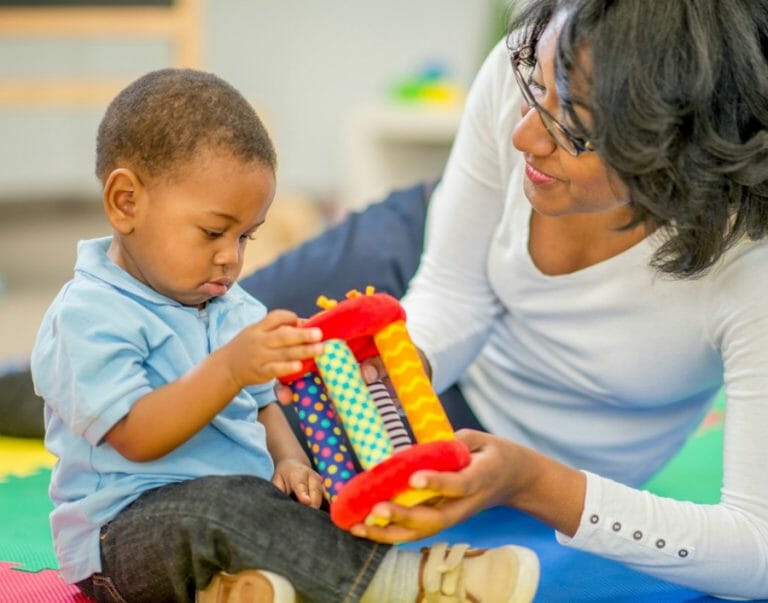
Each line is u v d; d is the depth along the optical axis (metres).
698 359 1.33
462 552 1.12
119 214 1.16
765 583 1.23
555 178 1.09
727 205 1.09
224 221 1.15
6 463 1.81
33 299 3.18
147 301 1.17
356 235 1.88
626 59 0.99
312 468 1.29
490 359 1.58
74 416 1.11
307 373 1.11
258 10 4.41
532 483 1.12
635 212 1.08
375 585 1.09
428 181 2.02
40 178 4.44
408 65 4.58
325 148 4.62
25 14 3.45
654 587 1.36
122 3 3.52
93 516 1.15
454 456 1.01
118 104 1.19
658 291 1.29
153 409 1.08
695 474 1.88
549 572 1.40
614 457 1.53
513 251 1.41
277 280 1.78
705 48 0.99
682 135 1.02
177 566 1.10
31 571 1.35
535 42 1.13
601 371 1.39
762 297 1.20
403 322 1.11
